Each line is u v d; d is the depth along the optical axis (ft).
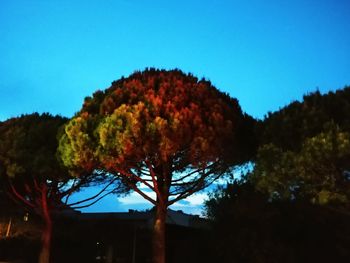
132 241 85.71
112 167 53.11
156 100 51.21
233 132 53.88
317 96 44.57
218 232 70.64
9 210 80.12
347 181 38.45
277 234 65.31
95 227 88.33
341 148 36.01
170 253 78.74
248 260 65.10
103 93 58.18
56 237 85.56
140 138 49.03
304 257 64.23
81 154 50.80
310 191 39.78
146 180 56.39
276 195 40.98
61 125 64.28
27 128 66.18
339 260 61.57
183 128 49.80
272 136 44.78
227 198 72.74
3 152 62.13
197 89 55.26
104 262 85.25
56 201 69.87
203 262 73.31
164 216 58.03
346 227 60.13
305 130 41.11
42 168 61.36
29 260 83.15
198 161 52.80
